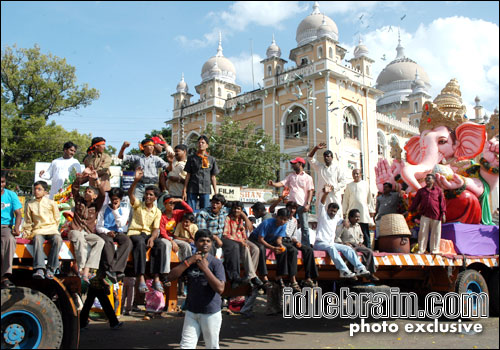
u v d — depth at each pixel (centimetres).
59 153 2277
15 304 448
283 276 643
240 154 2702
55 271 507
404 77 4350
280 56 3562
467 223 850
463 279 787
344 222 769
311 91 2975
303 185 824
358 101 3152
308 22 3466
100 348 572
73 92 2369
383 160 978
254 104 3409
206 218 621
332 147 2844
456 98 960
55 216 511
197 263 472
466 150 878
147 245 541
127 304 848
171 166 770
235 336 651
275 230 618
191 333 475
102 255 516
